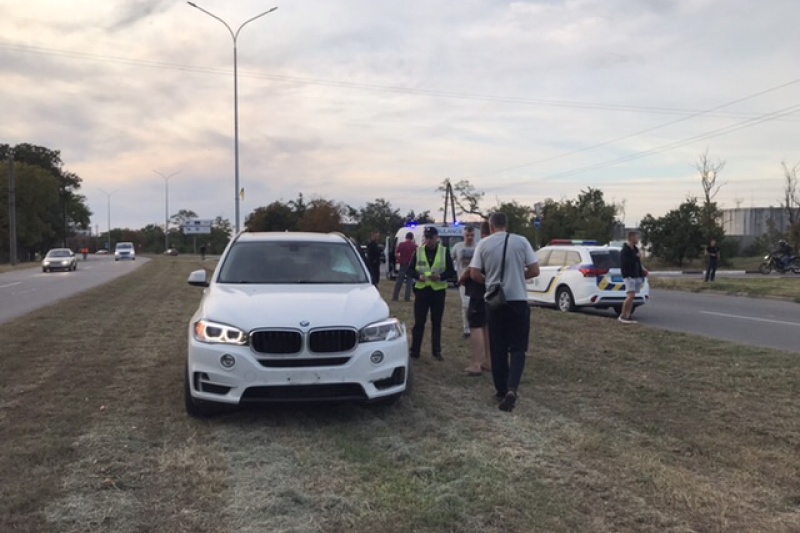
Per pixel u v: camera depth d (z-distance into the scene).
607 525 3.91
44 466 4.72
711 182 50.16
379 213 66.19
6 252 79.12
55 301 17.83
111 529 3.80
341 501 4.19
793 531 3.86
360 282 7.04
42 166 95.94
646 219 51.72
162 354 9.09
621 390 7.12
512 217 55.31
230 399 5.49
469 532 3.82
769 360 8.82
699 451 5.19
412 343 8.99
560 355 9.15
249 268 7.08
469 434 5.55
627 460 4.93
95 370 7.96
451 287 23.25
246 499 4.22
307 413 6.12
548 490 4.39
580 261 15.27
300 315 5.64
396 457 4.99
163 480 4.51
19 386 7.11
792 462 4.95
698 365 8.48
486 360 8.14
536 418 6.05
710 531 3.85
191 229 105.25
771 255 36.78
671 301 19.39
